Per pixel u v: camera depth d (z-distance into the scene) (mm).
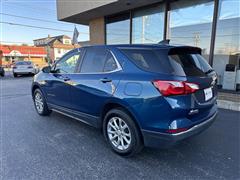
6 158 2768
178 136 2256
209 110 2734
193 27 6820
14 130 3799
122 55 2760
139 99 2414
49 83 4086
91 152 2938
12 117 4617
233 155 2805
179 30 7148
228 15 6207
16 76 15438
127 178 2318
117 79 2682
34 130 3801
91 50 3270
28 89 8828
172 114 2223
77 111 3469
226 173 2387
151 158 2748
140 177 2334
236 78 6414
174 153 2877
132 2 7266
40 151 2967
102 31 9820
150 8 7719
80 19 10180
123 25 8875
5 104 5922
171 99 2215
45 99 4402
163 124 2279
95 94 2967
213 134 3516
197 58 2795
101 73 2973
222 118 4336
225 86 6570
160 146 2385
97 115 3078
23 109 5332
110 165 2592
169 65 2328
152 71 2410
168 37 7332
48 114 4703
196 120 2443
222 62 6496
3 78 14406
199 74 2537
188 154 2846
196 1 6586
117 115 2762
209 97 2662
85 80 3152
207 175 2354
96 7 7895
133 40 8578
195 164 2592
